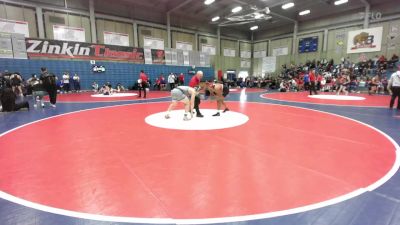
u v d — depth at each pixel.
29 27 16.58
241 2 20.06
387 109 8.73
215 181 2.74
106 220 2.02
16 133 5.13
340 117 7.01
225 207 2.20
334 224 1.95
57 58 17.66
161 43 23.48
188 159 3.46
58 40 17.59
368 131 5.23
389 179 2.78
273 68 29.52
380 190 2.51
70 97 14.27
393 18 19.28
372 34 20.41
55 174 2.96
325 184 2.65
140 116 7.15
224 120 6.44
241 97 14.21
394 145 4.16
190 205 2.24
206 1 18.94
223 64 29.06
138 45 22.05
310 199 2.34
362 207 2.19
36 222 2.00
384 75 18.19
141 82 13.52
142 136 4.78
